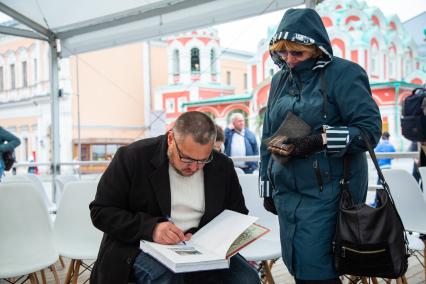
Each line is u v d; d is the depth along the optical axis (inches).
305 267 64.6
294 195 67.7
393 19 989.2
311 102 65.3
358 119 62.5
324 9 852.6
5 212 88.4
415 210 105.6
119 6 207.6
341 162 64.5
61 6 213.0
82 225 102.0
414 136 128.0
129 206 67.2
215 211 67.8
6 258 87.5
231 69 1261.1
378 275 59.7
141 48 1099.9
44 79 876.0
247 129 225.8
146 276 60.7
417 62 1028.5
